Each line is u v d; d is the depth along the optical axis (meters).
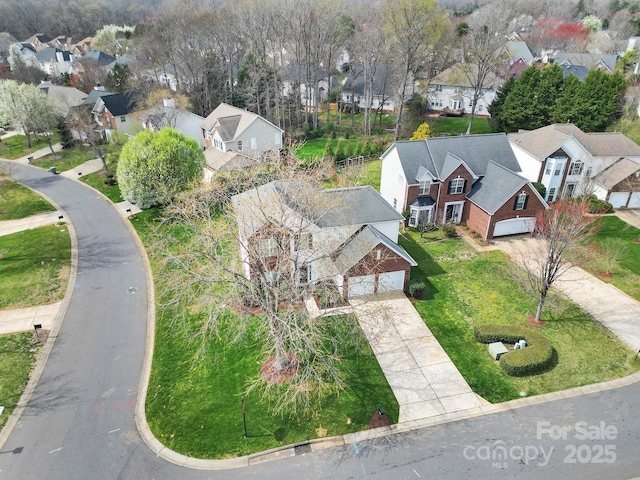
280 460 21.36
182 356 27.91
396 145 43.38
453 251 39.22
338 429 22.81
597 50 105.06
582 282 34.56
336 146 66.94
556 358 27.16
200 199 32.91
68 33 155.75
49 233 44.53
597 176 47.50
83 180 59.03
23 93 67.31
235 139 57.03
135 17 176.75
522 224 41.16
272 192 27.92
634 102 61.66
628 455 21.28
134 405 24.73
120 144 68.56
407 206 42.97
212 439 22.45
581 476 20.38
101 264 38.81
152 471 21.09
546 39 114.25
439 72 85.94
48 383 26.27
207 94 76.81
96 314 32.28
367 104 72.38
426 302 32.38
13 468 21.28
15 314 32.31
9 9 152.12
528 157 47.88
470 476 20.42
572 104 60.34
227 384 25.62
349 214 33.09
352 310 30.20
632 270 35.94
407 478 20.38
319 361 25.80
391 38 68.94
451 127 72.81
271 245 28.44
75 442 22.59
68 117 69.00
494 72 75.94
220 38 83.56
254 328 29.52
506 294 33.25
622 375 25.88
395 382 25.61
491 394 24.81
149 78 82.88
